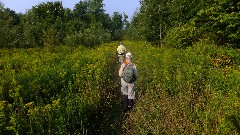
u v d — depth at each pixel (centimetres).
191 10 2041
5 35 2838
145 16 3022
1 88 704
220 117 661
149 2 2977
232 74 881
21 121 565
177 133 680
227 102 710
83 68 1072
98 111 862
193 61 1204
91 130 739
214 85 888
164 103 893
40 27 4006
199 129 661
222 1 1539
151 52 1917
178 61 1247
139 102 995
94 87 916
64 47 2784
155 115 821
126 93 984
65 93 792
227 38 1648
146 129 752
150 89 1085
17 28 3609
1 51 1961
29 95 734
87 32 4103
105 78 1126
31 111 575
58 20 5975
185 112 768
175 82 1002
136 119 848
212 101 754
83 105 721
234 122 589
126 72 981
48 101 703
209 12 1725
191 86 930
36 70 1014
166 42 2311
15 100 631
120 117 908
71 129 636
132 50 3005
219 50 1410
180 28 2022
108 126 825
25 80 834
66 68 1050
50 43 3162
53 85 814
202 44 1595
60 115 609
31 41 3381
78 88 866
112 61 1881
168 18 2852
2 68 1275
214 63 1203
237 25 1508
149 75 1234
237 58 1281
